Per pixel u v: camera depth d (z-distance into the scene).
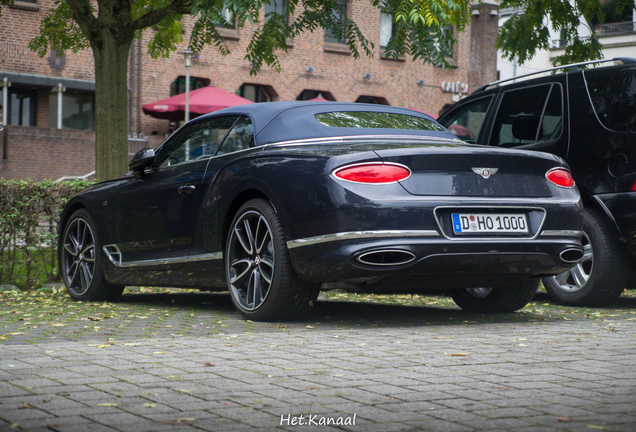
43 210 7.80
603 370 3.02
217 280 4.86
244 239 4.61
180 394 2.54
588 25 11.35
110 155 8.59
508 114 6.49
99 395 2.52
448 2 8.23
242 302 4.64
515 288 5.11
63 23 11.75
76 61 22.28
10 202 7.62
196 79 24.34
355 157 4.05
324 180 4.05
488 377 2.87
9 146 19.77
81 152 20.80
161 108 19.98
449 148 4.16
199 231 4.92
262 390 2.61
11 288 7.61
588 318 4.97
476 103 6.88
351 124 4.77
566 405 2.44
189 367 3.02
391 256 3.99
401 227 3.95
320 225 4.05
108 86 8.62
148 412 2.30
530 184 4.32
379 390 2.63
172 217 5.16
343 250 3.97
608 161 5.62
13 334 4.06
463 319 4.89
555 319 4.89
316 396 2.53
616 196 5.55
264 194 4.46
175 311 5.32
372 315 5.11
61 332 4.16
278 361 3.17
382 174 3.99
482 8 29.72
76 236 6.42
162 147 5.66
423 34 8.48
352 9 26.80
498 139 6.52
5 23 21.27
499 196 4.20
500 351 3.47
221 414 2.29
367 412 2.32
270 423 2.19
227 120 5.12
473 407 2.40
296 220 4.16
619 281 5.65
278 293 4.35
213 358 3.23
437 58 8.51
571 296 5.86
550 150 6.01
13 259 7.72
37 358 3.20
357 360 3.21
